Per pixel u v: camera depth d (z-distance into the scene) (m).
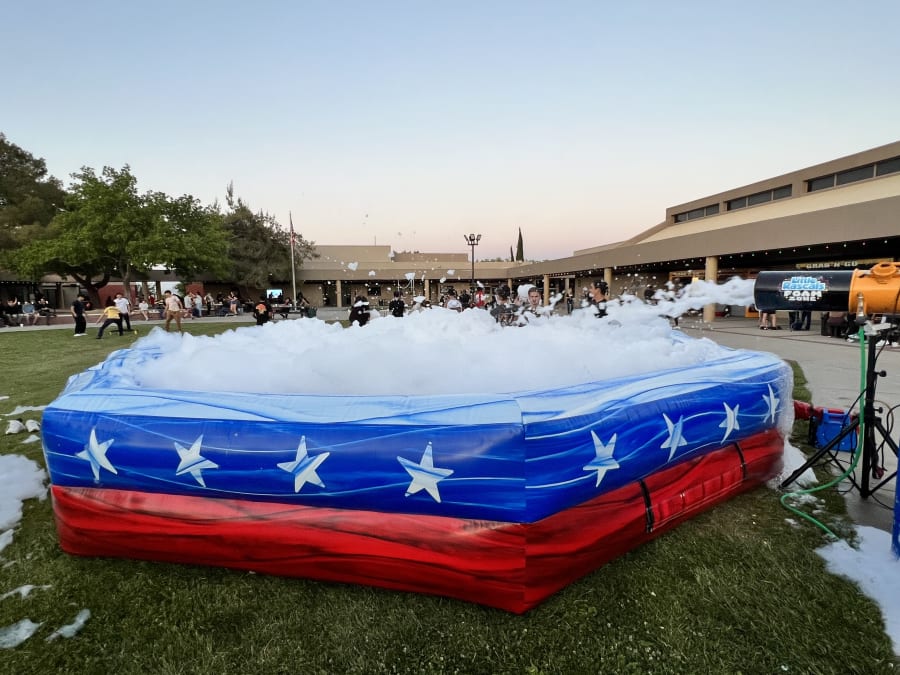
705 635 1.74
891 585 1.97
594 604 1.92
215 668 1.64
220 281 35.78
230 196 36.38
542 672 1.60
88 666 1.67
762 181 22.41
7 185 32.81
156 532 2.14
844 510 2.65
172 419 2.11
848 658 1.62
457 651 1.69
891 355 7.69
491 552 1.83
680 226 27.56
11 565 2.28
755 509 2.68
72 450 2.21
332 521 1.97
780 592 1.96
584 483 1.96
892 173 17.14
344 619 1.86
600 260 23.97
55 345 10.88
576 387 2.28
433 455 1.85
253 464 2.00
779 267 19.25
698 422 2.45
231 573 2.16
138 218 24.27
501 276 39.38
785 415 3.09
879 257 15.34
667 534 2.42
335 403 2.07
